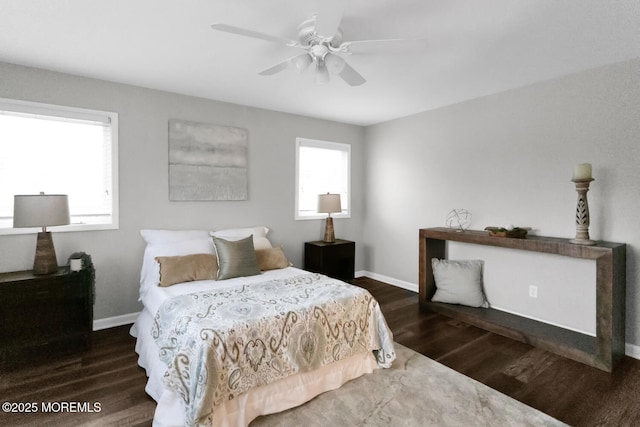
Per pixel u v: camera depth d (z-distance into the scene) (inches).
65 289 100.8
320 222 179.3
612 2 71.1
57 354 101.0
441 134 154.7
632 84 100.0
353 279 181.9
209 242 126.5
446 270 141.1
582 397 80.1
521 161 126.3
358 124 190.7
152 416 72.8
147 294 107.7
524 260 125.9
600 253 92.4
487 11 75.2
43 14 76.6
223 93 134.4
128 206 124.6
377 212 189.3
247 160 152.3
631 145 100.4
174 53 97.4
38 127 110.6
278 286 100.0
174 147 133.0
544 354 102.7
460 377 89.2
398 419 72.2
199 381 63.9
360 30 83.9
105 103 119.2
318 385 81.3
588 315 110.0
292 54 98.3
